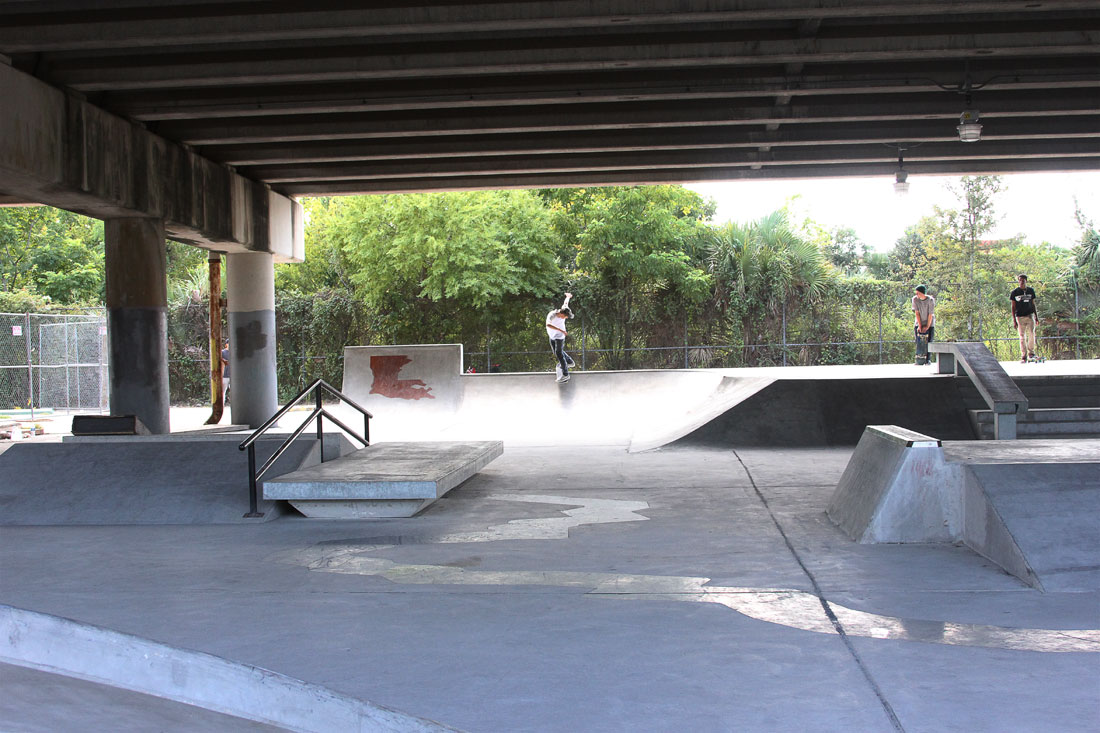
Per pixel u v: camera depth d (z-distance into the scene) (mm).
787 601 5281
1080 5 9828
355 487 8133
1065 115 15602
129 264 15328
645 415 18750
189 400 31203
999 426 11609
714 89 13086
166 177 15383
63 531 8055
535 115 14656
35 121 11867
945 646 4426
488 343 29141
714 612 5102
